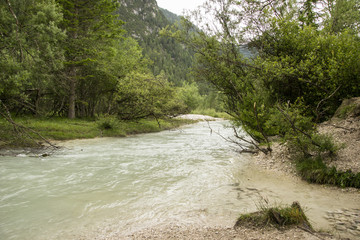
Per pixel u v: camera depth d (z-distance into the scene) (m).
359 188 5.14
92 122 19.25
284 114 7.11
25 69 12.94
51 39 13.40
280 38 10.78
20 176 6.58
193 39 12.51
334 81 8.80
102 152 10.42
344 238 3.00
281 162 7.52
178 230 3.48
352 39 9.31
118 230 3.57
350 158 6.09
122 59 24.30
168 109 21.83
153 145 12.70
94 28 20.33
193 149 11.39
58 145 12.06
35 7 13.16
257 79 10.31
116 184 5.92
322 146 6.47
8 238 3.41
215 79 11.90
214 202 4.68
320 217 3.81
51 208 4.46
